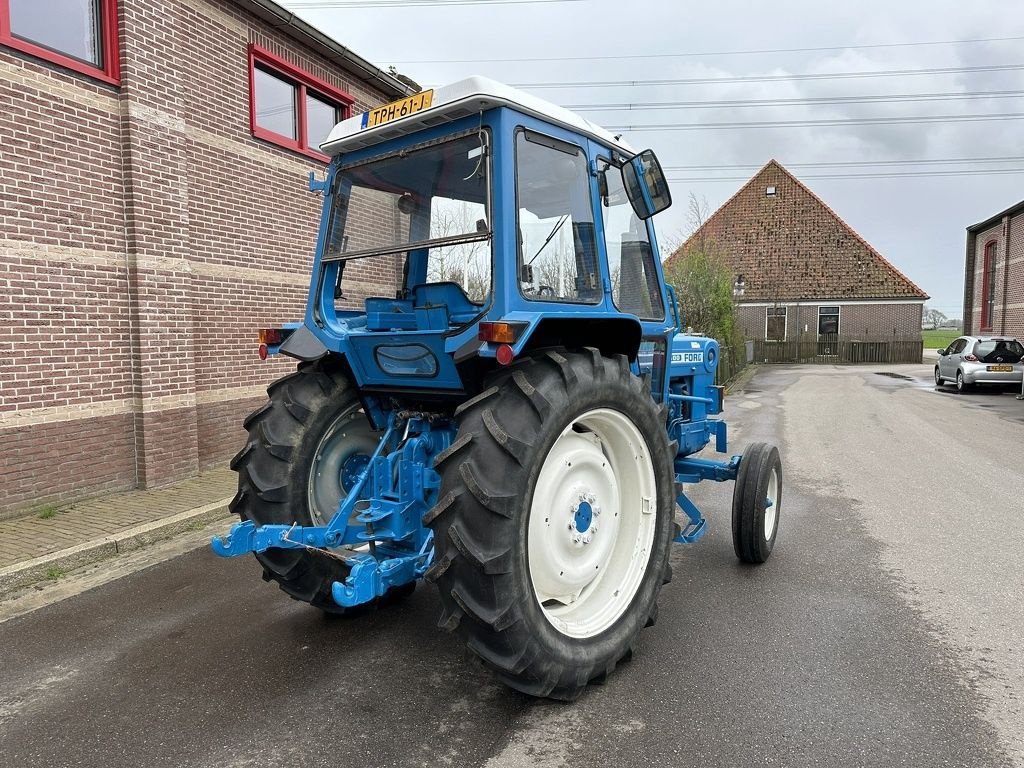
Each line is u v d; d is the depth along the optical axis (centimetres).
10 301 555
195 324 738
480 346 269
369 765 253
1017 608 390
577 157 331
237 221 786
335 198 355
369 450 387
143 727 281
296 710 292
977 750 257
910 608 390
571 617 304
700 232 2366
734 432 1059
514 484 260
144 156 646
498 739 268
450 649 347
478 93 279
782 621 374
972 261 2820
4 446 554
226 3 761
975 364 1666
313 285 361
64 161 591
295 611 399
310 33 845
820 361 3133
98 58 625
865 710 285
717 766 249
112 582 448
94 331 618
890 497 648
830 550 494
